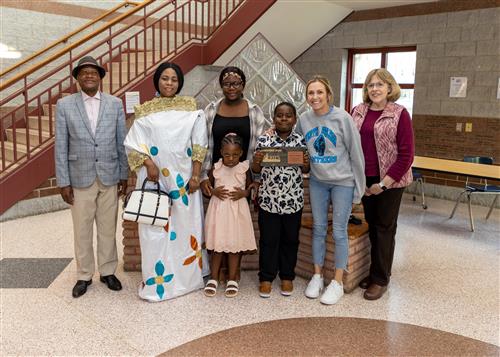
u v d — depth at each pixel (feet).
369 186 9.70
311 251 10.60
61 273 10.89
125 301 9.47
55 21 20.83
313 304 9.52
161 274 9.42
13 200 15.29
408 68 21.81
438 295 10.09
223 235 9.53
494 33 18.06
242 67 11.16
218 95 11.27
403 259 12.42
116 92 18.38
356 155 8.98
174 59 19.81
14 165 16.52
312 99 8.98
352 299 9.82
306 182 11.23
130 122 18.71
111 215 9.81
